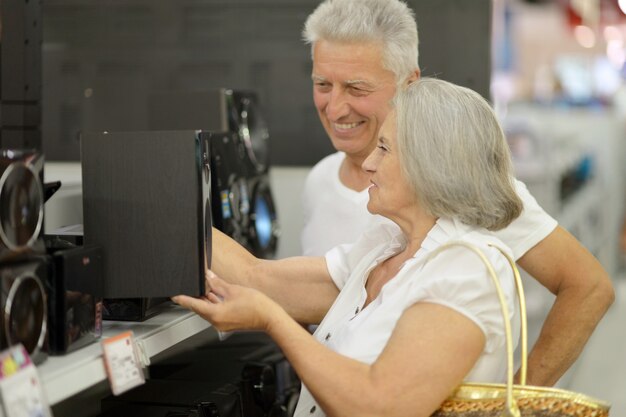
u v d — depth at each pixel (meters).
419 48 3.54
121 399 2.34
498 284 1.77
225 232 2.71
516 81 11.05
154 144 1.88
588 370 6.13
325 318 2.17
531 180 5.58
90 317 1.81
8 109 2.51
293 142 3.73
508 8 9.72
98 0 3.76
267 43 3.71
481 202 1.92
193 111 3.10
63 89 3.81
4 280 1.56
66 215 2.66
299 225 3.75
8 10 2.48
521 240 2.26
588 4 9.21
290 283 2.34
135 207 1.89
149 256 1.90
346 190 2.72
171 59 3.76
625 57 10.97
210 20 3.73
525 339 1.86
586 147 8.36
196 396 2.35
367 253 2.27
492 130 1.95
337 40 2.50
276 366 2.87
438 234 1.94
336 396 1.77
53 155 3.83
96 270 1.83
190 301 1.89
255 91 3.39
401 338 1.77
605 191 8.29
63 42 3.80
